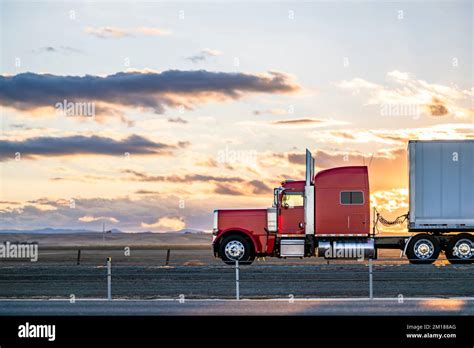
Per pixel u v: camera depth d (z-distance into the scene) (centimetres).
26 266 3494
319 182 3209
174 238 14875
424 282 2772
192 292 2616
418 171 3188
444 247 3266
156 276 2945
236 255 3241
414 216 3183
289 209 3219
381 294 2556
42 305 2320
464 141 3184
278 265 3231
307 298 2434
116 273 3031
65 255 6272
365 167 3216
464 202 3180
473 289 2623
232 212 3262
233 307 2269
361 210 3184
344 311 2203
